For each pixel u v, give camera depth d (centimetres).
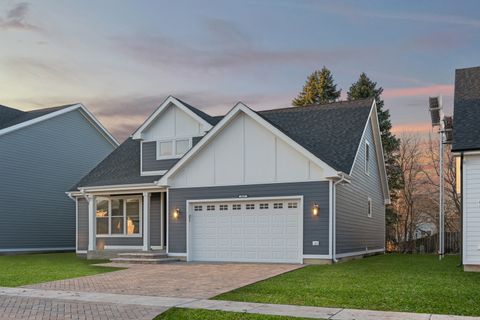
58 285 1309
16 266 1848
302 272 1468
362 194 2267
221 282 1307
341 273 1427
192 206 2014
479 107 1644
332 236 1738
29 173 2831
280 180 1834
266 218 1864
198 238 1994
